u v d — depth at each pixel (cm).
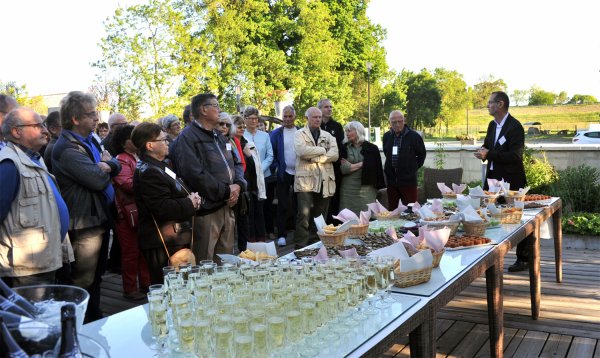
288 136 584
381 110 3481
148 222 280
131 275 412
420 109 4784
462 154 906
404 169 550
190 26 1800
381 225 319
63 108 301
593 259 530
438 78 4950
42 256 242
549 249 585
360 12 2914
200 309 134
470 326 352
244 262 200
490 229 316
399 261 191
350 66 2930
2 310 102
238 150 509
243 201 358
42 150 419
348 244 263
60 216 254
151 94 1711
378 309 167
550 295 416
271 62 2211
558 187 679
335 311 149
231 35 2033
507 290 430
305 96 2462
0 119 304
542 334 334
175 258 238
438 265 223
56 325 97
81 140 305
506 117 470
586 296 409
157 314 137
